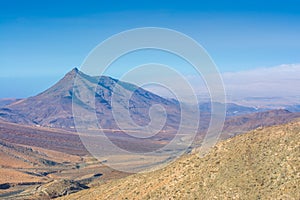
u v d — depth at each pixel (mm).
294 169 57375
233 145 67375
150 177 72812
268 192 55844
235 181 59594
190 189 62125
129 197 69062
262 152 63188
